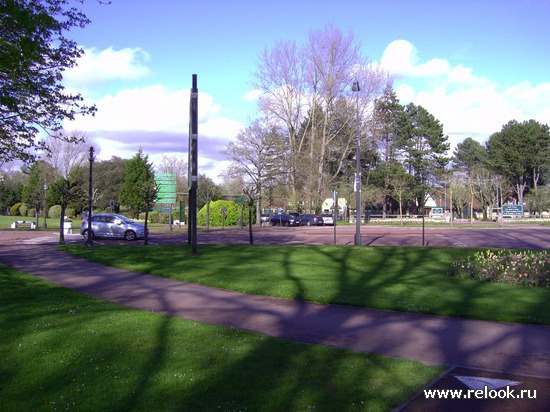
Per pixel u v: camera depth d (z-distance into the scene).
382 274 14.73
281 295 11.34
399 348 7.16
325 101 58.03
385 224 62.81
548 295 11.27
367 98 57.16
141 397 5.00
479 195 77.62
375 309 10.02
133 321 8.25
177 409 4.73
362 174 76.31
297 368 6.00
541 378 5.90
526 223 63.72
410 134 80.62
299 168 59.94
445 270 15.63
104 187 73.75
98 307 9.55
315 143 59.50
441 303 10.36
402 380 5.66
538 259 13.97
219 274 14.34
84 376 5.55
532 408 5.02
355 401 5.02
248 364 6.09
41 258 19.14
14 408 4.68
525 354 6.90
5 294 10.77
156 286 12.75
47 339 7.02
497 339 7.70
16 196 86.50
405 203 85.94
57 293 11.23
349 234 37.81
